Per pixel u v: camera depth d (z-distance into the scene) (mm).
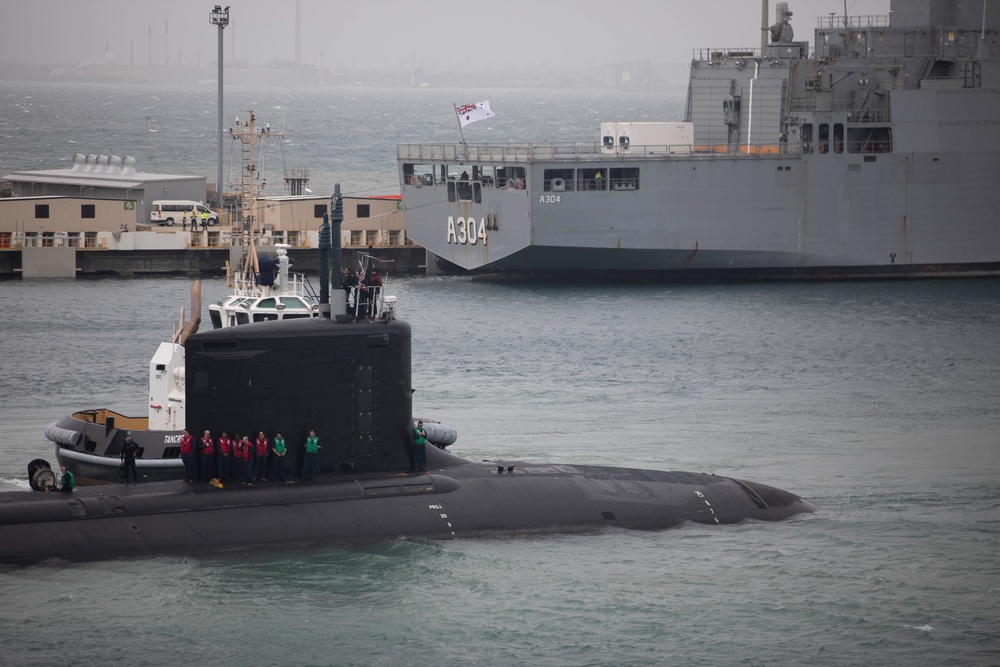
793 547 131625
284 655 104438
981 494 155125
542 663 104062
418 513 128000
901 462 174750
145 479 157500
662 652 105875
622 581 120500
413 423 145625
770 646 107312
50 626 107500
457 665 103438
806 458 177250
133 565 117812
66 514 119875
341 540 123688
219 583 116125
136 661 102562
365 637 107875
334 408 128625
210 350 124688
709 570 124125
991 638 108875
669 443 187000
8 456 173375
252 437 126312
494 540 128875
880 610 114750
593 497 136375
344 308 129125
